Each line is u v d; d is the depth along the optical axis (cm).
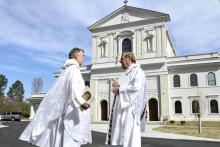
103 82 5141
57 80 548
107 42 5306
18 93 12506
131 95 556
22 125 3909
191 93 4556
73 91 522
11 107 9206
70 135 516
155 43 4934
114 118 575
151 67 4812
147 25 5056
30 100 6481
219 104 4369
